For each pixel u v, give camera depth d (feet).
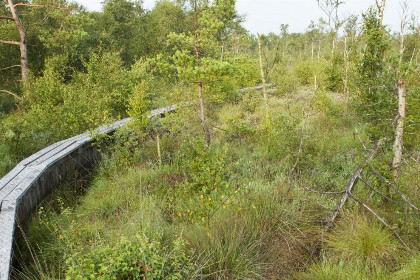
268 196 15.62
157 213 15.17
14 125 28.76
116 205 17.63
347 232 13.52
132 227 13.88
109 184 20.52
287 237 13.75
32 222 15.79
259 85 60.70
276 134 24.52
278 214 14.48
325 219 15.11
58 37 55.31
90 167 25.57
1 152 26.96
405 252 12.57
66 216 15.66
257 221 14.11
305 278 11.96
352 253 12.67
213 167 16.69
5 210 13.98
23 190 15.71
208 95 25.61
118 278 10.12
